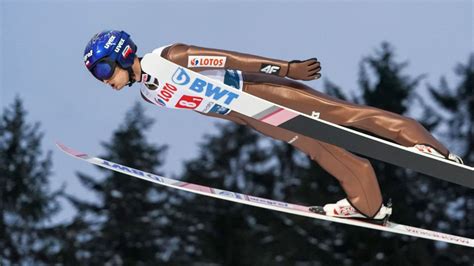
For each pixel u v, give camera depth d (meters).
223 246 46.84
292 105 14.27
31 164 56.59
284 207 15.75
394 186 48.03
